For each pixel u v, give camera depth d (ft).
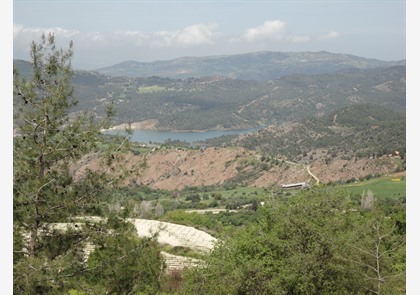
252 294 49.98
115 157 42.55
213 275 54.90
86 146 40.86
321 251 49.06
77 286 37.68
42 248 39.19
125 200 43.65
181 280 67.56
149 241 44.91
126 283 42.91
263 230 59.72
